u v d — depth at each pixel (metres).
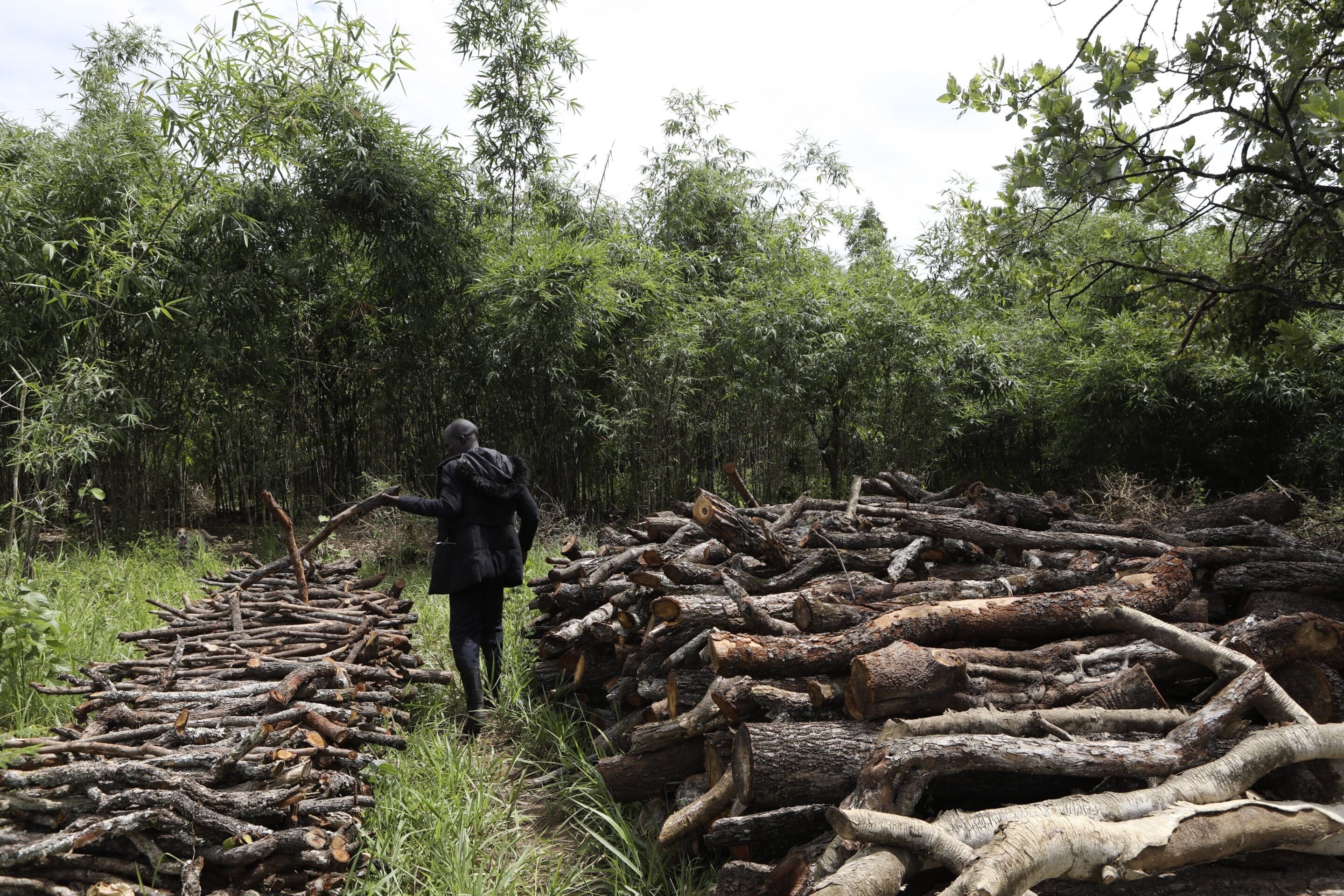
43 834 2.48
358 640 4.14
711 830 2.73
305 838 2.60
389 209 8.55
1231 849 2.27
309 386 9.80
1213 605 4.09
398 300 9.12
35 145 7.88
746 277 10.48
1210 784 2.43
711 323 9.63
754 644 2.92
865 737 2.67
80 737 2.96
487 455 4.47
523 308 8.53
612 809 3.26
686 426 10.29
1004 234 5.10
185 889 2.39
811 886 2.17
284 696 3.19
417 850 3.03
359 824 2.90
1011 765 2.38
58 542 8.39
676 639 3.60
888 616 3.13
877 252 11.61
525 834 3.34
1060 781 2.64
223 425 8.98
